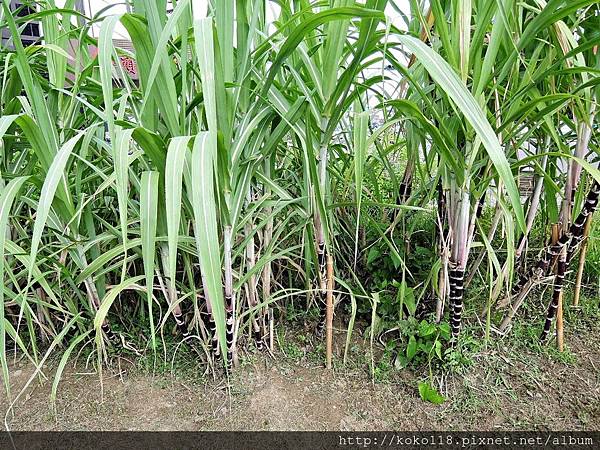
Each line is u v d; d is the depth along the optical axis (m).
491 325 1.24
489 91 0.93
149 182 0.71
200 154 0.59
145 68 0.74
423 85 1.02
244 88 0.86
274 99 0.89
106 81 0.62
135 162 1.02
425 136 0.99
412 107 0.78
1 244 0.65
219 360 1.06
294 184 1.25
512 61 0.78
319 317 1.24
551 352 1.17
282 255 1.08
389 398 1.05
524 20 0.94
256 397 1.03
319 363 1.15
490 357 1.14
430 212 1.18
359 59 0.74
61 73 0.99
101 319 0.84
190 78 0.90
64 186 0.88
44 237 1.12
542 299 1.35
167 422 0.98
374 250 1.26
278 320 1.29
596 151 0.95
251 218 1.01
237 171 0.85
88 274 0.96
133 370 1.12
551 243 1.07
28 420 0.98
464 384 1.06
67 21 1.00
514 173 1.04
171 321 1.22
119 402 1.02
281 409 1.01
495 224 1.17
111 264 1.15
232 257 0.95
